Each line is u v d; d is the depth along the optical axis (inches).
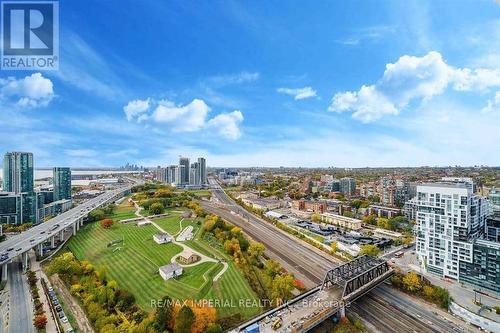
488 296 6845.5
